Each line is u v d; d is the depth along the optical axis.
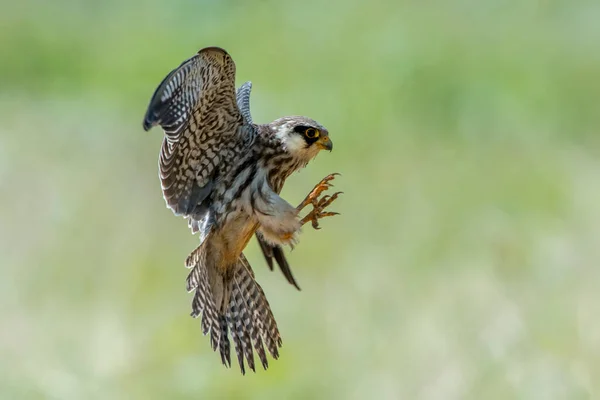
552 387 12.57
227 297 9.35
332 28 25.50
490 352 13.07
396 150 19.94
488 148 20.33
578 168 19.38
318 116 21.52
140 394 12.97
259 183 9.05
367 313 14.07
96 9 27.89
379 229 16.94
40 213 16.91
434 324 13.72
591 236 16.06
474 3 26.12
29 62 25.06
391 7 25.81
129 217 16.72
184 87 8.25
